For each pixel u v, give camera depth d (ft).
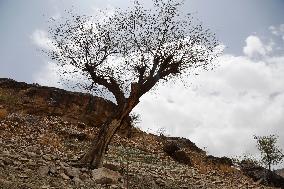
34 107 122.83
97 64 64.80
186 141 138.31
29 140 82.99
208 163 120.98
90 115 129.18
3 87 127.34
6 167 43.65
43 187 38.45
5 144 61.87
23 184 37.27
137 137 124.77
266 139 148.87
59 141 92.12
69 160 61.62
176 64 66.39
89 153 60.70
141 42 65.62
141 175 62.69
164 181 63.72
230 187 80.53
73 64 65.21
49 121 113.91
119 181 53.31
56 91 130.21
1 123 91.91
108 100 135.33
